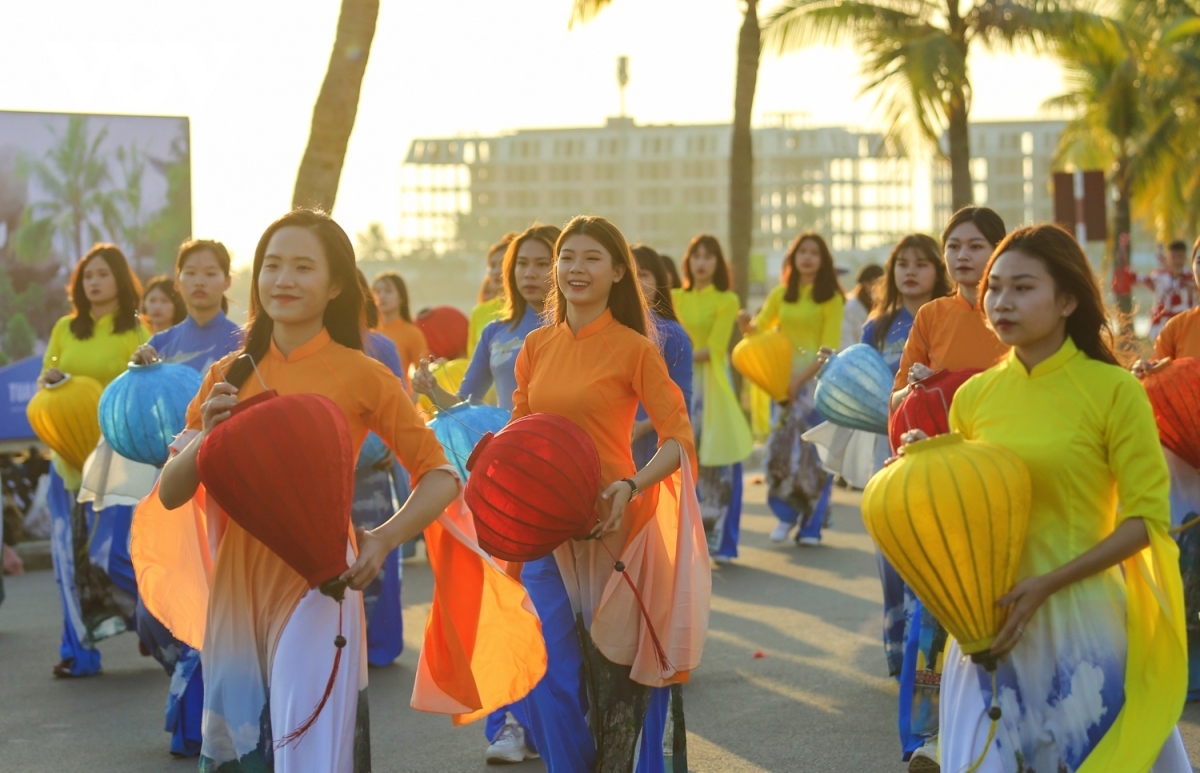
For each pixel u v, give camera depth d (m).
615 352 4.70
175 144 13.09
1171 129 28.94
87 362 7.55
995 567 3.54
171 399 5.92
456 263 156.38
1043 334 3.70
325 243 3.92
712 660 7.29
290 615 3.75
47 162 12.62
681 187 159.25
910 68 18.95
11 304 12.39
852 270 123.19
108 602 7.21
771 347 10.78
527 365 4.92
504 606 4.34
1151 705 3.62
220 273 6.61
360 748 3.84
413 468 3.96
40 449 12.09
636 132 164.12
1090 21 19.61
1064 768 3.62
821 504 11.03
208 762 3.83
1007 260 3.71
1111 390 3.64
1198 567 6.30
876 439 6.71
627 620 4.60
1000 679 3.68
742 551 10.84
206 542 4.30
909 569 3.59
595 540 4.63
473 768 5.64
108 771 5.70
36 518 11.88
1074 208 17.23
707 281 10.12
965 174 20.45
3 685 7.17
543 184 164.12
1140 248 83.31
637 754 4.65
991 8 19.45
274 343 3.98
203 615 4.35
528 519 4.27
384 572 7.43
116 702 6.81
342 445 3.62
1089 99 30.12
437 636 4.36
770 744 5.79
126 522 7.14
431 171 170.62
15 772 5.69
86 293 7.59
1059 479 3.66
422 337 11.52
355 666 3.80
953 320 5.62
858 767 5.46
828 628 8.00
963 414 3.90
